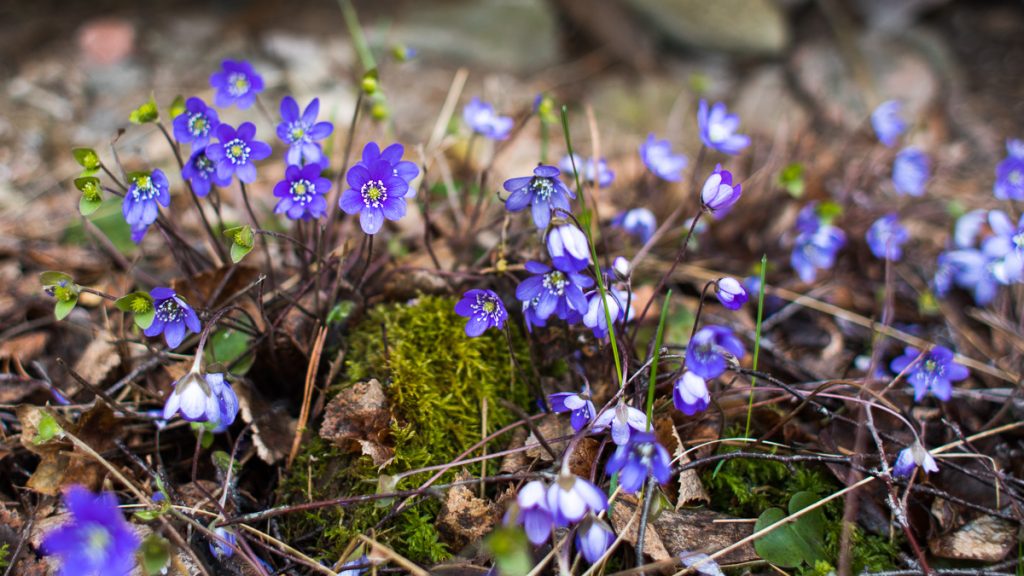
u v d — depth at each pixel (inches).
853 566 17.7
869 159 26.5
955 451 19.5
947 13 38.9
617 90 34.4
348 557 17.3
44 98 30.0
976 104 33.4
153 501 17.8
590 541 15.9
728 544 17.8
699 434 19.0
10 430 19.3
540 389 19.2
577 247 17.3
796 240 22.9
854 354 21.8
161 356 19.1
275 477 19.0
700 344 16.6
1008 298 23.5
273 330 19.0
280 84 32.0
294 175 17.9
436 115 31.5
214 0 37.3
